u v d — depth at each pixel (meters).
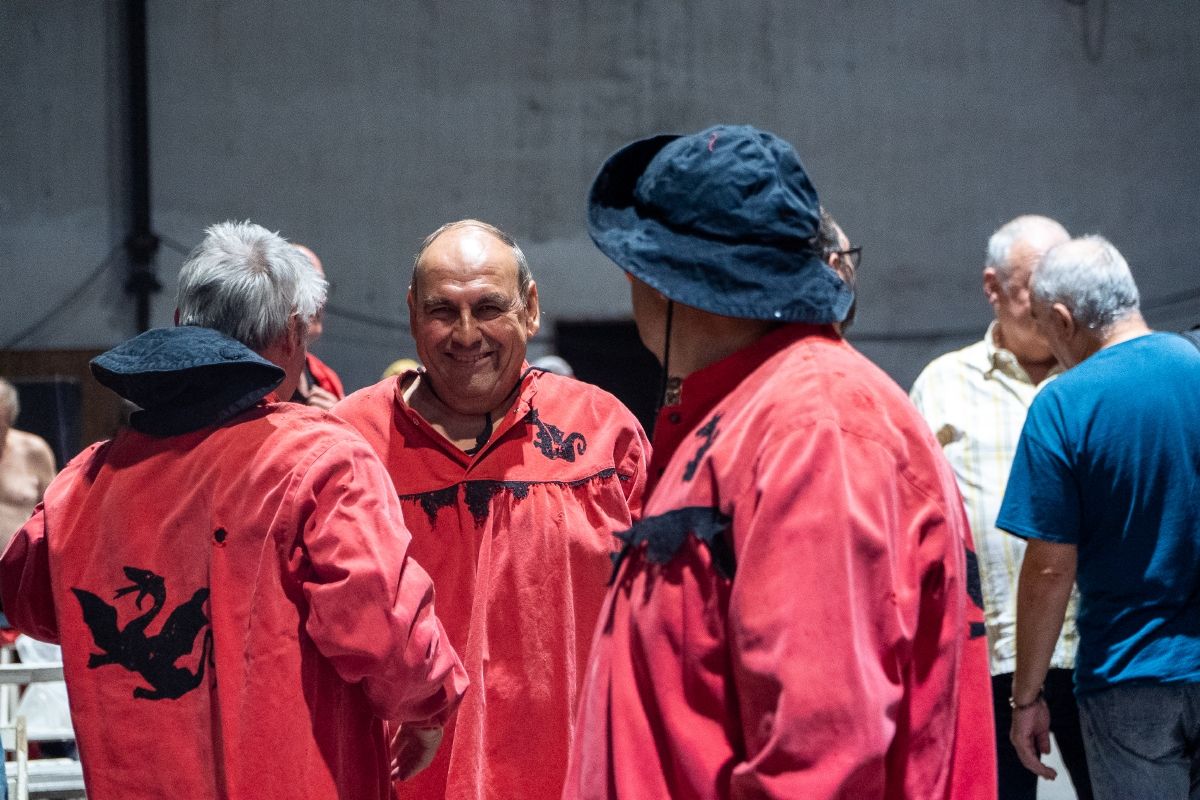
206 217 19.33
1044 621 5.10
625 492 4.96
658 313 3.04
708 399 2.92
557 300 19.64
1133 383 4.92
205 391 3.56
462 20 19.55
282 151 19.41
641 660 2.77
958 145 19.52
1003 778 6.23
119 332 19.16
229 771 3.38
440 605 4.65
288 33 19.38
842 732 2.45
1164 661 4.84
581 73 19.62
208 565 3.46
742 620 2.55
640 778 2.71
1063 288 5.18
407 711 3.56
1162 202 19.45
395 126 19.53
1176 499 4.85
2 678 5.29
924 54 19.48
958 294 19.53
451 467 4.73
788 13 19.53
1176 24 19.36
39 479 10.73
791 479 2.57
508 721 4.58
